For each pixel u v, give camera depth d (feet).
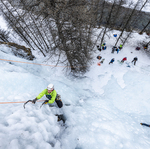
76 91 27.40
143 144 13.94
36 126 9.36
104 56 47.42
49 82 23.00
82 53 31.86
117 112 21.06
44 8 23.11
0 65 18.04
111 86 32.24
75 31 26.11
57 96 13.70
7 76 15.06
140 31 63.93
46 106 13.43
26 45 46.39
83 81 34.91
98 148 11.90
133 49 51.78
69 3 23.71
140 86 28.50
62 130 12.19
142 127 18.01
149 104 24.12
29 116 10.14
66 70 35.09
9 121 8.52
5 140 6.87
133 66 41.32
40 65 33.50
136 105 24.71
